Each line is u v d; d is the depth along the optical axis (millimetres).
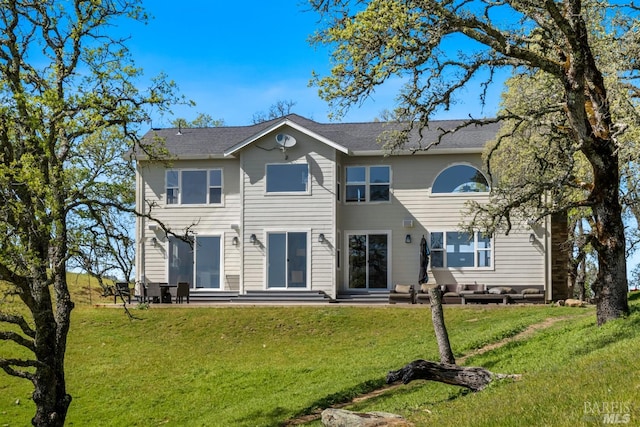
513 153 25156
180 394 20516
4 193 13758
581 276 39406
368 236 32750
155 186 33906
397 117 17078
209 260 33406
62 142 15305
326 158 31984
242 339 26031
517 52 15516
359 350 23859
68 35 15609
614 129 16906
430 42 14781
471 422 9680
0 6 15070
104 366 23312
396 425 10953
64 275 15156
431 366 13266
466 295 29875
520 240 31344
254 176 32375
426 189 32406
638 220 21859
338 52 15078
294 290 31641
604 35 17547
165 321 27953
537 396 10266
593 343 15859
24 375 14367
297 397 18406
